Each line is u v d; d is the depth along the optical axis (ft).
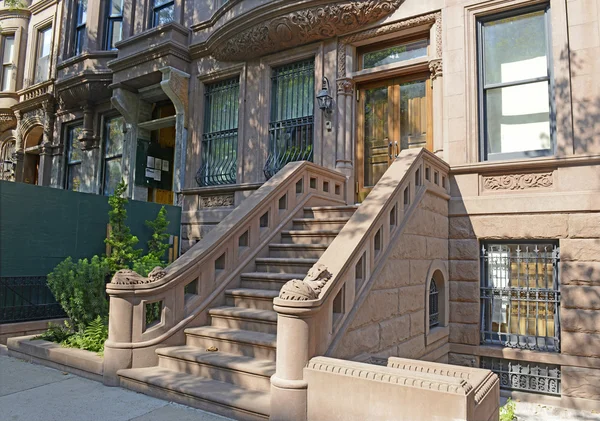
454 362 24.20
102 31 44.91
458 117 25.29
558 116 22.70
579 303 21.44
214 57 35.65
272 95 33.42
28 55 53.62
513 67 24.93
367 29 28.94
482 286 24.43
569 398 21.29
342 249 15.70
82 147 45.91
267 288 20.40
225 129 35.65
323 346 13.74
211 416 13.98
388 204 18.08
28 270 25.02
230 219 21.89
